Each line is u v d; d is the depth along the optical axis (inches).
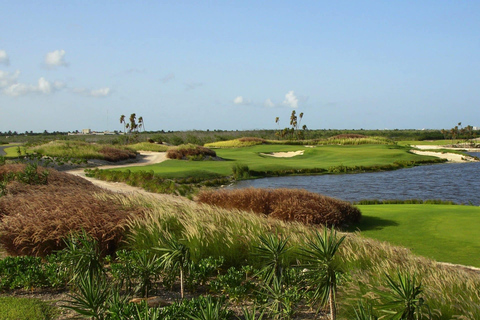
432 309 154.6
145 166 1421.0
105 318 148.0
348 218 508.4
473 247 371.2
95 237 253.6
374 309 155.9
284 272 203.6
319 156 2000.5
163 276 212.8
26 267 216.4
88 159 1466.5
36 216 279.4
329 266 149.1
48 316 168.9
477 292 184.2
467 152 2623.0
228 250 245.4
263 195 547.2
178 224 285.9
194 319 135.7
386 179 1272.1
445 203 808.9
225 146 2753.4
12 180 545.6
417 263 245.9
